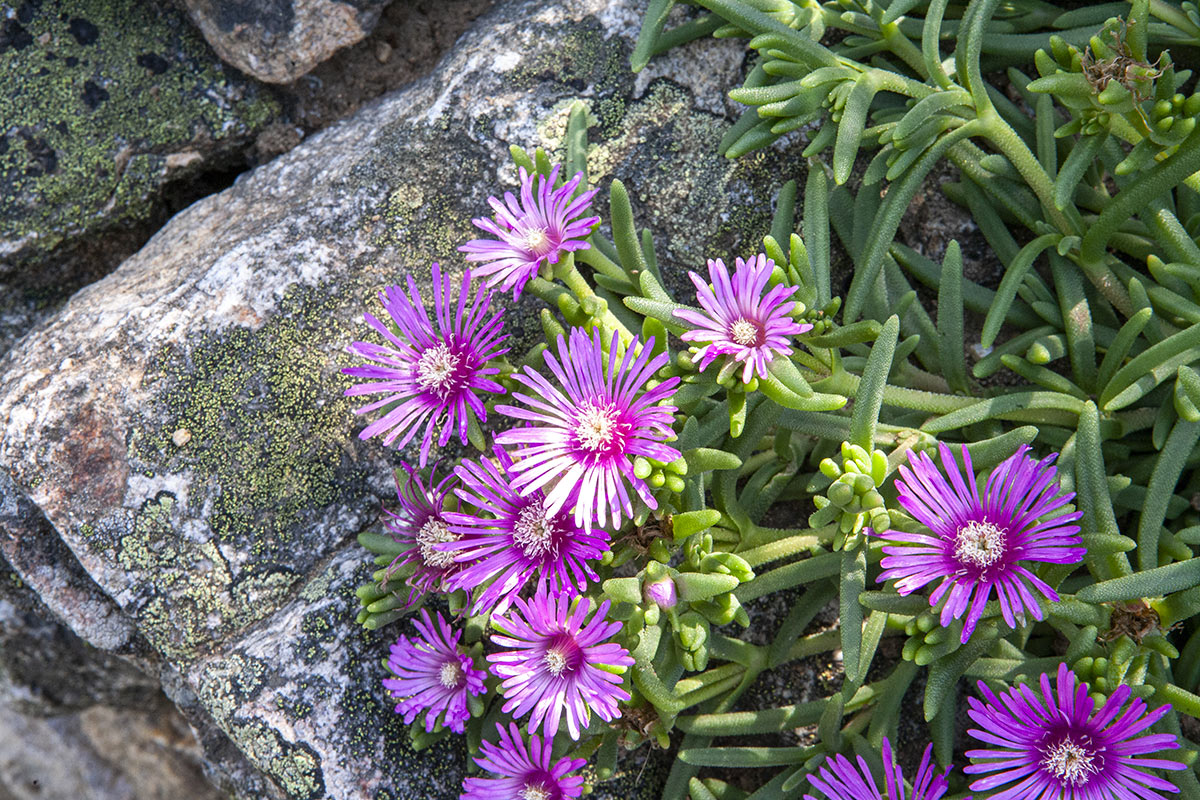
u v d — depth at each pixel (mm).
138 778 693
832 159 512
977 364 482
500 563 457
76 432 509
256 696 499
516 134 516
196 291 517
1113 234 490
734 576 457
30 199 550
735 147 491
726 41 519
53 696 618
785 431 488
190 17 550
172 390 511
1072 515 441
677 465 446
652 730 476
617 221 483
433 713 477
